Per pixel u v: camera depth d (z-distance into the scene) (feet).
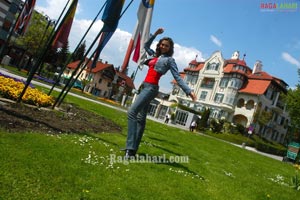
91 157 18.40
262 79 217.77
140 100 21.17
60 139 20.43
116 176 16.34
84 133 25.85
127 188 15.06
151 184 16.85
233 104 218.79
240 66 225.15
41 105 34.19
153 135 44.93
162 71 21.36
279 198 24.84
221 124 187.83
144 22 37.78
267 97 218.59
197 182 20.62
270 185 30.04
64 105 45.70
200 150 44.47
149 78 21.54
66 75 285.02
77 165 16.05
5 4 168.35
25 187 11.69
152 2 37.65
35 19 208.33
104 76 293.43
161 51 22.30
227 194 20.20
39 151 16.25
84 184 13.82
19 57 231.09
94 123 35.78
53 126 24.50
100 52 35.42
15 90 32.17
